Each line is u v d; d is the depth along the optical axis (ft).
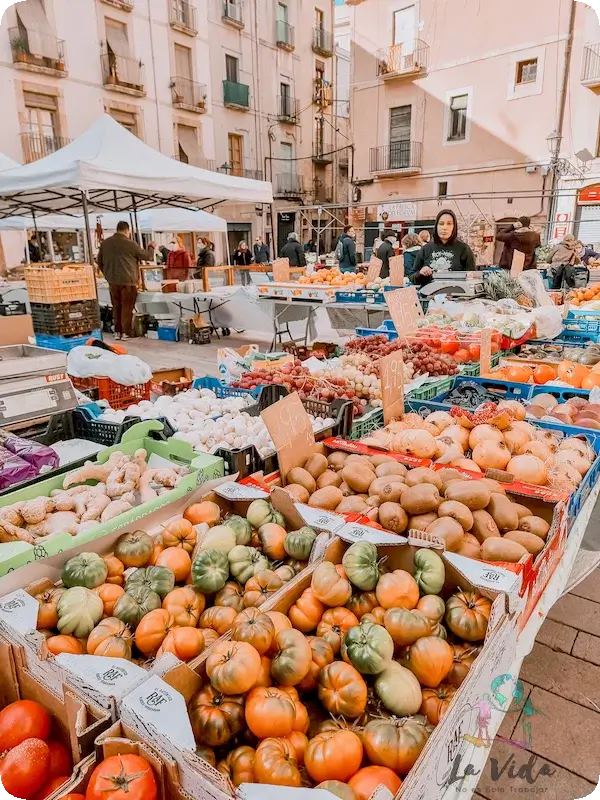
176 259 38.04
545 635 7.88
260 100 77.36
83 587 4.74
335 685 4.19
